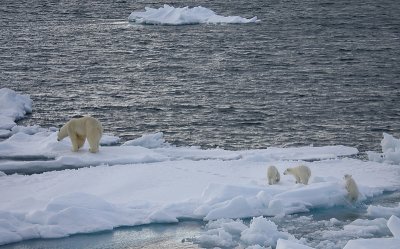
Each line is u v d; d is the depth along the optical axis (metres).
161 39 105.56
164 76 75.44
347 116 55.72
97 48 97.06
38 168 38.09
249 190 32.19
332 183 32.75
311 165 38.41
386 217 30.58
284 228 29.25
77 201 30.12
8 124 50.88
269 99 62.41
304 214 31.28
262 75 75.44
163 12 127.00
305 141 48.12
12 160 40.00
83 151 41.06
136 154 40.66
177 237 28.44
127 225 29.59
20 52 92.62
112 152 40.97
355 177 36.03
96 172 36.09
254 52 92.94
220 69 79.62
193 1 167.12
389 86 68.81
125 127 52.31
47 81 72.25
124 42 102.81
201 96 64.06
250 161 38.84
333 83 70.44
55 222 28.94
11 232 27.91
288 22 126.19
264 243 27.27
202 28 117.88
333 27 118.94
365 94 64.69
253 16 138.12
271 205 30.92
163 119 54.78
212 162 38.38
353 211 31.72
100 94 65.38
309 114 56.31
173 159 40.41
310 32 112.88
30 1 163.25
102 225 29.06
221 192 31.75
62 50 94.88
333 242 27.41
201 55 90.69
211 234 28.48
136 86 69.62
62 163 38.69
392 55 89.44
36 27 120.19
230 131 50.84
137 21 125.69
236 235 28.34
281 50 94.38
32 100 61.50
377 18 130.75
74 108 59.06
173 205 30.94
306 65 82.00
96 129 40.31
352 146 46.81
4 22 126.88
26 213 29.47
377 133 50.47
